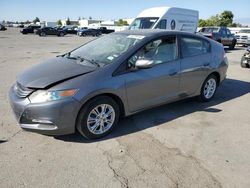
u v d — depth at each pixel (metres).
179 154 3.65
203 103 5.85
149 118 4.86
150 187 2.96
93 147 3.77
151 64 4.15
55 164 3.33
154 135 4.19
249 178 3.20
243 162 3.52
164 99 4.79
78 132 4.14
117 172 3.21
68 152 3.61
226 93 6.74
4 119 4.62
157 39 4.62
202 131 4.40
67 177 3.10
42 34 38.41
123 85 4.05
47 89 3.59
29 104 3.58
